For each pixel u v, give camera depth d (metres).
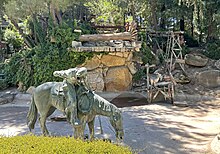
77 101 4.23
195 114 8.17
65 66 10.42
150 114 8.17
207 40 13.70
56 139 3.24
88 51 10.20
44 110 4.94
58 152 2.85
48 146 2.96
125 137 6.02
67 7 12.02
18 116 8.21
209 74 11.13
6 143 3.06
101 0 14.99
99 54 10.36
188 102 9.74
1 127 7.04
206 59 12.46
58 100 4.57
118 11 14.35
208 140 5.80
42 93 4.90
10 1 10.87
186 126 6.91
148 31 12.40
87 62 10.41
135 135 6.18
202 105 9.30
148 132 6.41
